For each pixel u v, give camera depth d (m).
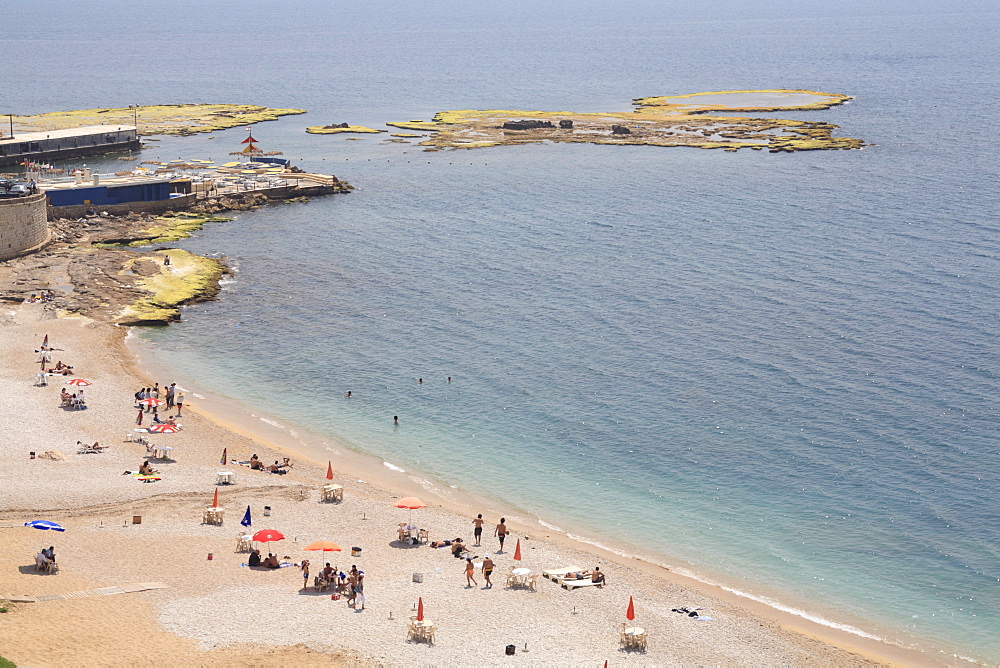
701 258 143.62
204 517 69.00
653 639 55.84
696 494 78.06
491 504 76.75
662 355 106.50
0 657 46.28
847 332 111.62
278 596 57.72
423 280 135.88
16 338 107.06
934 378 98.31
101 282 126.00
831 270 135.75
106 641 49.81
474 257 147.00
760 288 128.62
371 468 82.69
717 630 57.97
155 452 80.00
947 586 65.31
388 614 56.25
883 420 89.44
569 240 155.75
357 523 70.50
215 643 50.88
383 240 157.75
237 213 176.75
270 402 96.44
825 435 87.00
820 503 76.06
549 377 101.50
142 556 62.00
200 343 112.06
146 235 155.50
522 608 58.59
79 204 163.12
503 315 120.94
